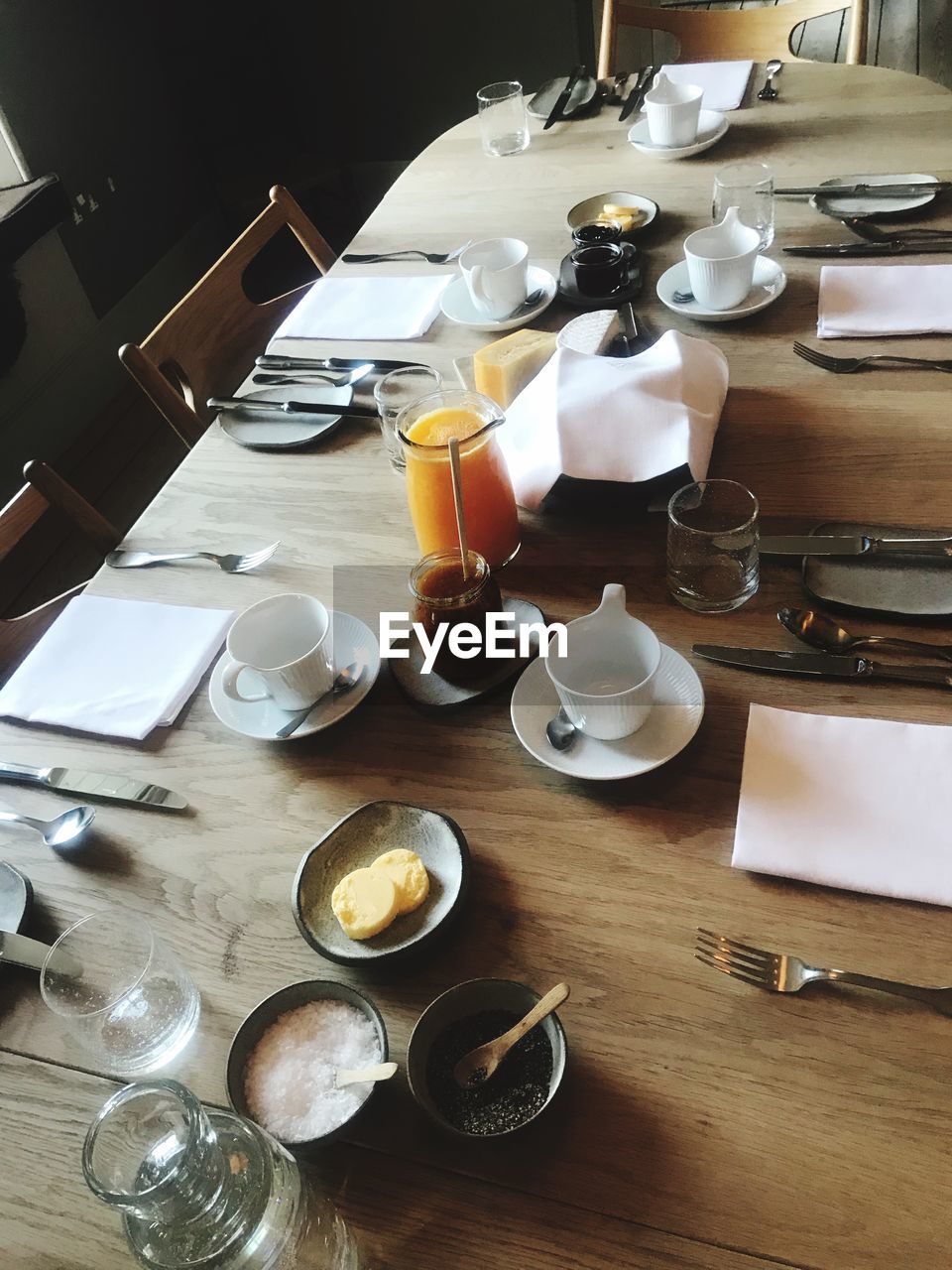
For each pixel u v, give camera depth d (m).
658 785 0.79
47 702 0.97
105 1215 0.63
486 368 1.17
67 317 2.74
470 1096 0.62
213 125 3.21
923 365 1.13
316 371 1.34
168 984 0.72
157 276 3.15
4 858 0.85
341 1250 0.57
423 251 1.55
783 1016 0.64
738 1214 0.56
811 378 1.16
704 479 1.02
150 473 2.65
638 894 0.73
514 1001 0.66
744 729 0.82
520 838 0.78
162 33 3.02
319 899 0.76
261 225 1.64
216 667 0.95
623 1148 0.60
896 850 0.70
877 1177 0.57
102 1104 0.68
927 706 0.80
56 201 2.55
